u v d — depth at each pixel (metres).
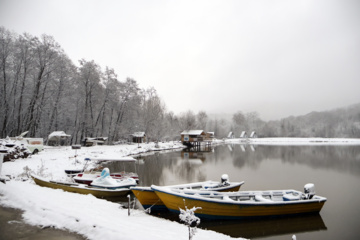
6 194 9.69
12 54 35.31
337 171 25.20
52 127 45.78
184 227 8.34
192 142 63.38
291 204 10.80
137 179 18.77
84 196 12.11
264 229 9.80
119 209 10.23
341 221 10.92
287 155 41.41
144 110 63.06
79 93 47.28
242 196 11.90
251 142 89.62
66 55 43.53
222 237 7.48
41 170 16.80
